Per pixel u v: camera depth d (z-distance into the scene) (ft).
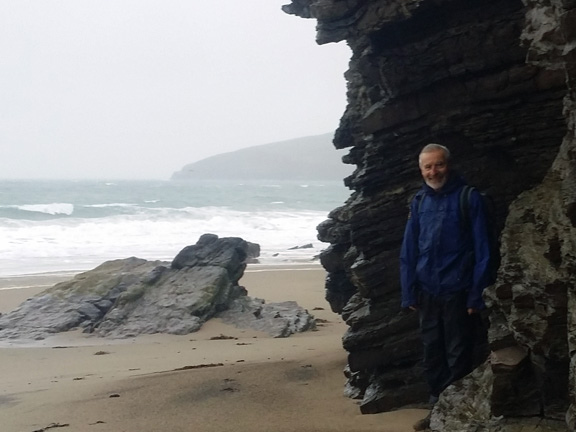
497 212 16.84
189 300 39.91
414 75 16.94
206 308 39.68
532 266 12.93
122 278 44.21
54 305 41.73
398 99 17.33
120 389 21.29
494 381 12.90
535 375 12.85
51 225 99.19
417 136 17.43
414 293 15.15
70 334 37.83
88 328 38.40
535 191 14.82
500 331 13.65
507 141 16.60
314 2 18.99
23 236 90.27
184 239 95.30
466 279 14.52
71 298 42.45
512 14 15.88
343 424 16.19
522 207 14.56
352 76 20.61
